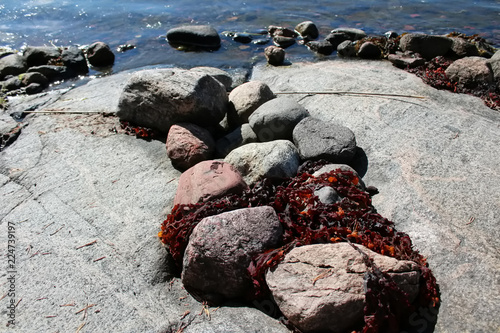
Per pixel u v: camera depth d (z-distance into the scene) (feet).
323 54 7.33
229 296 2.71
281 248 2.67
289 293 2.39
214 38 7.79
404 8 9.82
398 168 3.80
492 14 9.25
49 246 3.15
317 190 3.25
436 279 2.72
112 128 4.75
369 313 2.29
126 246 3.12
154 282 2.88
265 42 7.94
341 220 2.98
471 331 2.37
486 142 4.12
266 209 2.90
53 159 4.25
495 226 3.09
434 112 4.69
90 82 6.42
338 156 3.76
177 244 2.97
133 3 10.72
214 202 3.14
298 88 5.52
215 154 4.15
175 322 2.54
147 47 7.97
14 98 5.94
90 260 3.01
